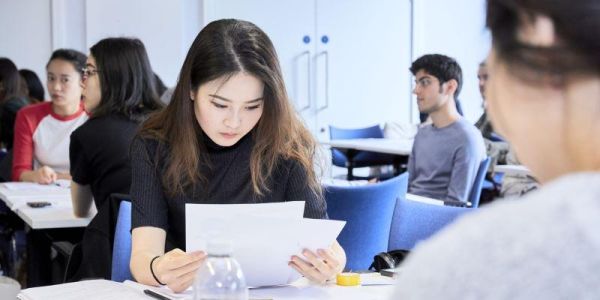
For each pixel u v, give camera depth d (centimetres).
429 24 834
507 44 61
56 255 307
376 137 697
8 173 410
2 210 393
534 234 52
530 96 61
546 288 50
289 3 771
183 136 191
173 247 197
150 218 189
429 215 231
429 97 378
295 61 779
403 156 621
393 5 818
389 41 820
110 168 285
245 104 183
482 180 378
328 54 793
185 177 192
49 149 396
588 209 52
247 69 181
